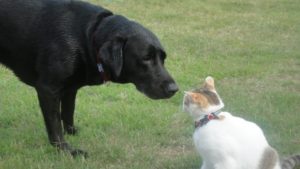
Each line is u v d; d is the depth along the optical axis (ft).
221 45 16.25
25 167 9.16
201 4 22.36
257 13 21.61
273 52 15.60
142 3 21.76
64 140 9.68
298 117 10.85
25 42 9.45
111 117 10.82
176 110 11.23
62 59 9.18
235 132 8.03
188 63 14.15
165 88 9.03
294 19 20.54
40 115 10.96
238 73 13.53
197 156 9.45
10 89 12.15
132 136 10.13
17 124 10.63
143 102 11.66
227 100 11.74
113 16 9.23
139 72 9.05
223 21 19.77
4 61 9.87
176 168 9.24
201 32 17.97
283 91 12.42
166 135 10.25
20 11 9.50
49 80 9.33
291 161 8.76
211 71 13.58
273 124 10.59
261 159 8.05
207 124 8.09
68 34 9.20
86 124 10.64
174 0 22.59
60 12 9.34
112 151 9.55
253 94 12.28
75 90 9.91
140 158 9.46
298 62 14.64
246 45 16.43
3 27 9.57
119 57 8.87
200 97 8.18
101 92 12.09
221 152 7.96
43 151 9.59
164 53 9.17
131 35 8.98
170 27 18.43
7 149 9.68
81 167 9.13
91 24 9.18
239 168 8.00
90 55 9.16
